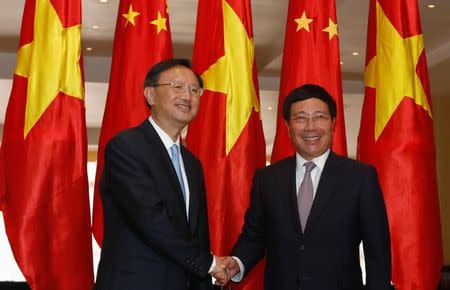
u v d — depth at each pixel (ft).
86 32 35.53
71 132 13.23
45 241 13.03
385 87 13.89
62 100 13.24
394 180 13.61
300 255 10.66
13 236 13.01
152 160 9.91
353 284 10.72
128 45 13.71
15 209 13.05
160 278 9.77
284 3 29.76
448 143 45.98
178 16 32.24
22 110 13.24
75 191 13.17
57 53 13.28
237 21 13.87
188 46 37.88
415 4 14.11
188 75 10.27
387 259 10.81
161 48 13.73
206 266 9.86
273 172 11.31
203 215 10.46
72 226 13.12
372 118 13.98
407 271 13.52
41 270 12.98
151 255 9.79
